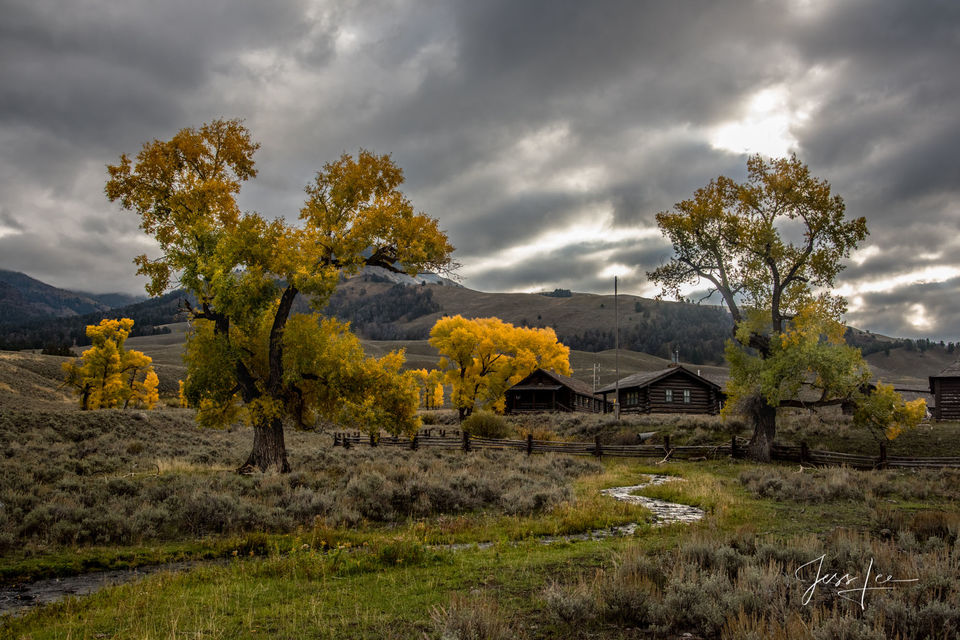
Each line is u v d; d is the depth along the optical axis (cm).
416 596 694
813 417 3572
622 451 2972
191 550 1080
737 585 605
